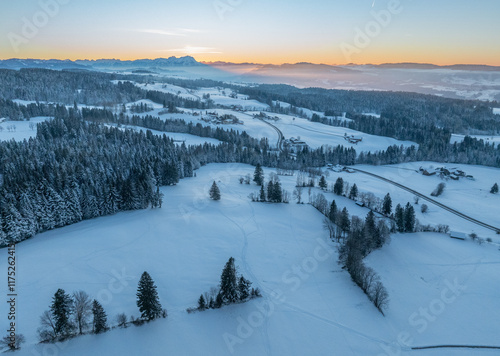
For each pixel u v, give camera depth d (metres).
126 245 100.50
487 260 108.94
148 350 63.56
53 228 111.50
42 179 119.94
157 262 93.19
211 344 66.69
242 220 126.19
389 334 73.50
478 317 81.44
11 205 99.88
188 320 71.38
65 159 160.50
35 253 92.88
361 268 88.94
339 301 83.12
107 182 129.62
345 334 72.38
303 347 68.19
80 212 117.00
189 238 108.00
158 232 109.75
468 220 151.50
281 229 121.62
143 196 129.38
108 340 64.06
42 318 63.19
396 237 120.25
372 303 83.06
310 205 144.88
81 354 60.78
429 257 109.44
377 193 179.25
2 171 148.88
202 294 80.69
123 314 68.31
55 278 82.19
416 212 156.75
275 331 71.62
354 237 101.00
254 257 101.06
